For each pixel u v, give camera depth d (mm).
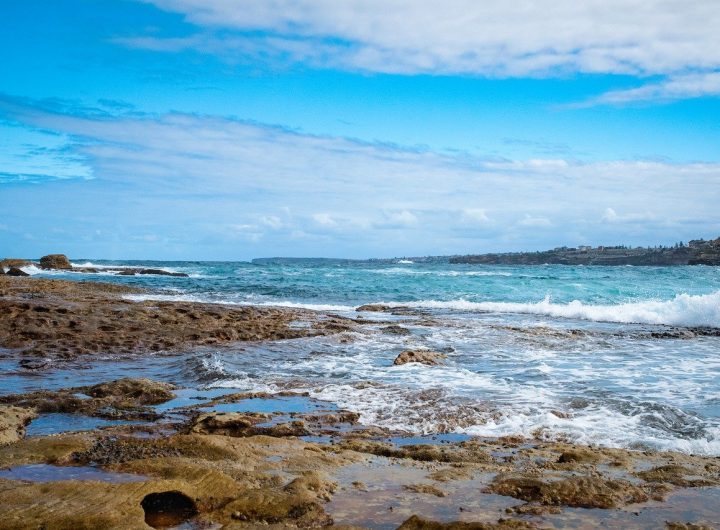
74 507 4617
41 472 5676
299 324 18750
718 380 11219
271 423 8156
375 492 5316
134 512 4594
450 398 9477
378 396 9766
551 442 7492
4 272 51562
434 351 14258
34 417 8508
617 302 29922
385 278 49094
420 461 6414
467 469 6000
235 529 4516
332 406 9281
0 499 4758
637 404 9039
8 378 11461
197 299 30359
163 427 7957
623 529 4559
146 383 10227
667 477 5734
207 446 6273
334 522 4680
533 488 5301
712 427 7957
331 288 38656
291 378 11344
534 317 23172
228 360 13219
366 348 15094
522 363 13109
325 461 6152
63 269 64625
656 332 18016
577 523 4668
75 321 16547
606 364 12977
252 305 26031
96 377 11688
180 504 4996
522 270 74625
